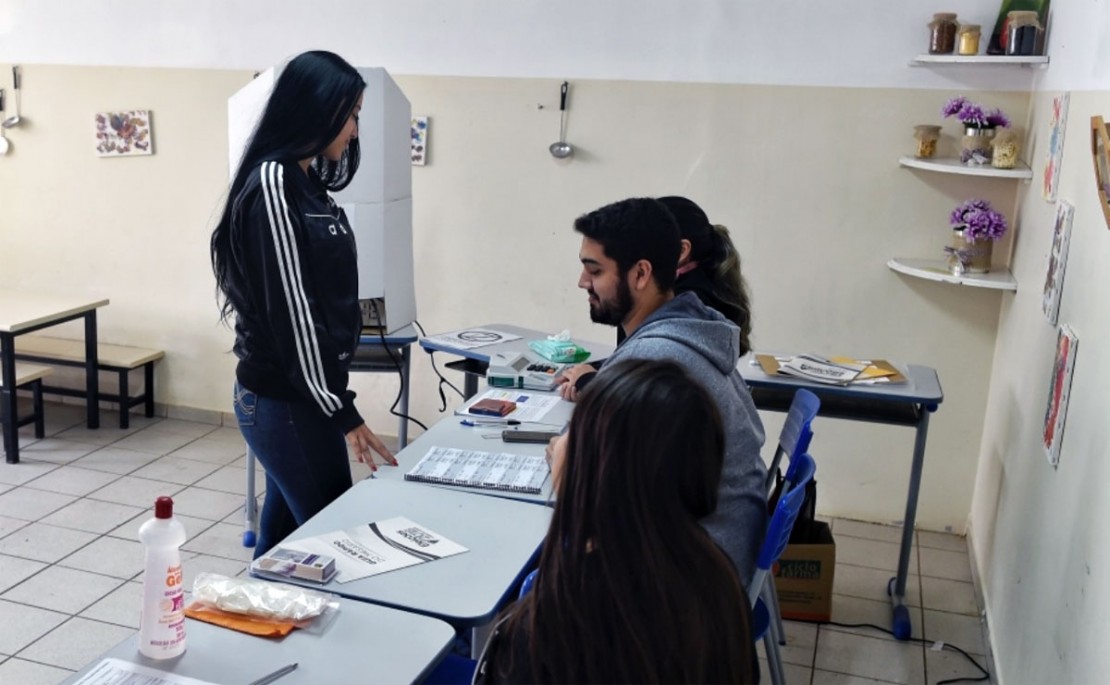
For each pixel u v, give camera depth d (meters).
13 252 4.92
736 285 2.43
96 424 4.69
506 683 1.18
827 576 3.22
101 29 4.55
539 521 2.00
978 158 3.47
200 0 4.40
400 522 1.97
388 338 3.49
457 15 4.11
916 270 3.59
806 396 2.41
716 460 1.15
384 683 1.43
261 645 1.51
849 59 3.73
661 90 3.93
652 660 1.09
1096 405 2.01
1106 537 1.80
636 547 1.10
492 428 2.62
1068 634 2.03
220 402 4.81
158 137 4.58
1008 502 3.04
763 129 3.86
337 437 2.47
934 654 3.10
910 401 3.09
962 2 3.59
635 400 1.12
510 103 4.11
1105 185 2.03
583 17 3.97
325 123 2.33
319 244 2.33
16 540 3.53
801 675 2.95
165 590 1.45
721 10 3.82
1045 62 3.31
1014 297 3.45
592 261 1.99
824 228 3.87
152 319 4.80
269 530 2.67
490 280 4.29
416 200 4.29
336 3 4.24
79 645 2.90
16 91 4.72
